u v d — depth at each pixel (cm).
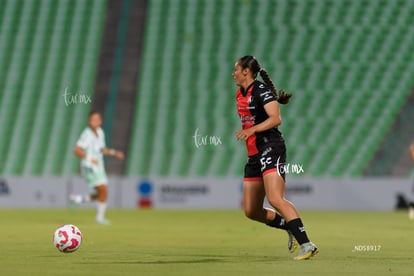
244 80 3450
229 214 8706
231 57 12556
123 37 13025
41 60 12781
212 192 10250
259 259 3506
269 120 3312
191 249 4125
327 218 8044
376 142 11262
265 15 13062
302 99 11831
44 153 11438
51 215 8225
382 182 10238
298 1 13175
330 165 11044
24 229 5850
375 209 10206
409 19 12900
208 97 12038
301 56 12438
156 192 10250
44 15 13388
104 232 5638
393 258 3584
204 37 12875
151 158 11244
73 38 13075
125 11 13375
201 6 13288
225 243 4603
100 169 6919
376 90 11919
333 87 11981
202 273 2856
